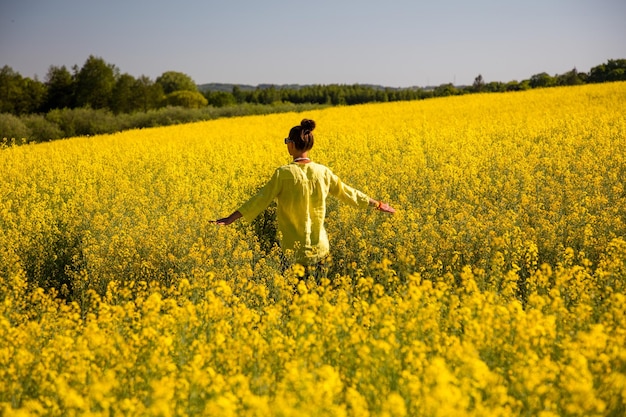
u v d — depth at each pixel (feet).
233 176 43.37
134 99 257.14
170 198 35.35
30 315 18.76
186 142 71.10
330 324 13.67
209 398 11.46
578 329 14.24
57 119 143.33
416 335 13.74
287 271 19.98
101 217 28.32
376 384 11.43
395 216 26.09
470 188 33.83
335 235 25.26
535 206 27.27
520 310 13.70
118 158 56.54
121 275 22.74
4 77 236.22
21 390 12.17
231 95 351.46
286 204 19.88
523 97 109.60
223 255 23.61
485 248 22.11
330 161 44.91
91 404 11.13
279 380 12.60
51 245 26.86
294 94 346.54
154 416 10.32
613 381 10.60
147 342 13.62
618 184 31.86
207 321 15.40
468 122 72.08
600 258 21.27
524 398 10.73
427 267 21.39
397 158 45.44
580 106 80.07
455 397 9.21
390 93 307.78
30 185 44.27
